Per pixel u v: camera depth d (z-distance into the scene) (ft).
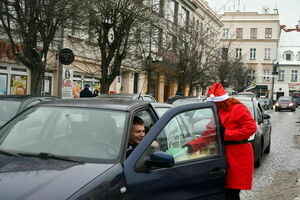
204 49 112.98
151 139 12.35
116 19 55.06
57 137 13.55
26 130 14.21
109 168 11.37
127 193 11.02
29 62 44.45
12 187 10.07
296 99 226.79
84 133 13.41
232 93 147.23
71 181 10.46
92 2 46.96
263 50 263.49
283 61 268.00
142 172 11.69
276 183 27.71
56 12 41.39
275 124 86.07
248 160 14.84
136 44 61.98
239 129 14.70
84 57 74.23
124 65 71.26
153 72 85.46
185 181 12.76
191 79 94.48
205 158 14.03
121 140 12.83
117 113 14.03
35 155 12.67
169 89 136.56
